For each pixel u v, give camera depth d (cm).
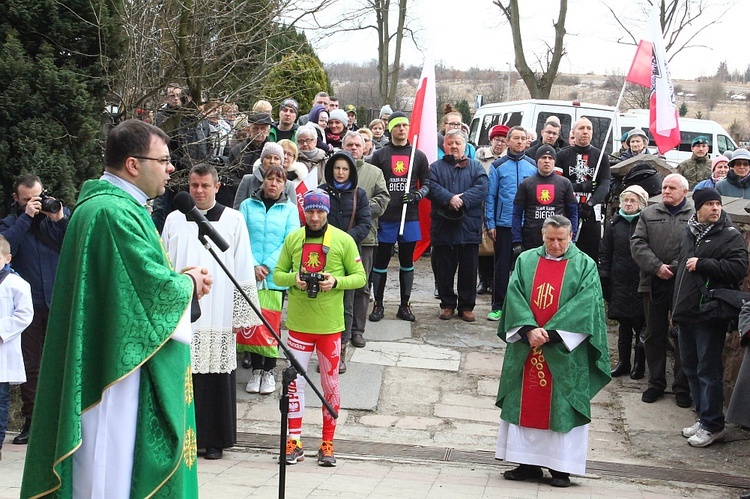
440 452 622
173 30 759
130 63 757
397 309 962
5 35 701
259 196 718
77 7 720
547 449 554
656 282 720
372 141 1112
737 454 627
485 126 1636
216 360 570
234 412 588
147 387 325
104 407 321
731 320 627
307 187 812
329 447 580
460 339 863
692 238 651
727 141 1784
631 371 802
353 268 595
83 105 704
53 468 313
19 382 568
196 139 820
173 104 787
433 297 1027
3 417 563
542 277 571
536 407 554
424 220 966
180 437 328
